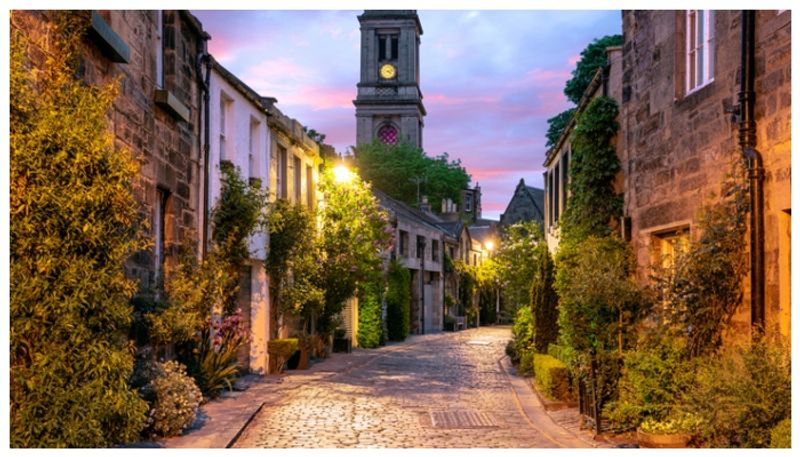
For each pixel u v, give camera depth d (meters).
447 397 13.55
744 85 8.66
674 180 10.58
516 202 70.94
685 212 10.25
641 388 9.19
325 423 10.73
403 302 32.00
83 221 6.75
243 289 16.81
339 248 21.20
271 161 18.03
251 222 14.87
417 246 38.25
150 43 11.09
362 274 21.72
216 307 13.92
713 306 9.23
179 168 12.49
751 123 8.62
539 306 16.52
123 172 7.01
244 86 15.73
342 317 23.84
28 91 6.72
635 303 10.46
